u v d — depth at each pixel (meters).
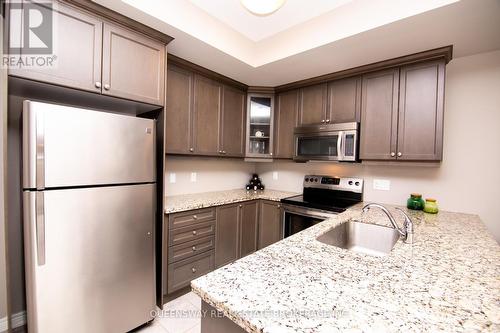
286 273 0.84
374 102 2.26
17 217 1.60
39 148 1.22
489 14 1.47
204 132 2.56
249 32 2.23
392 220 1.40
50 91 1.49
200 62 2.34
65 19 1.37
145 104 1.80
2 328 1.54
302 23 2.05
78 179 1.37
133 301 1.67
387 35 1.75
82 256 1.40
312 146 2.64
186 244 2.14
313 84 2.72
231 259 2.57
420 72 2.02
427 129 1.98
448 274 0.86
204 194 2.85
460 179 2.10
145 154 1.70
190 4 1.80
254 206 2.85
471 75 2.06
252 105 3.10
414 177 2.32
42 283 1.26
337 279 0.80
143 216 1.70
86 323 1.43
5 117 1.20
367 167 2.60
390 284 0.77
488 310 0.64
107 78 1.55
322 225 1.50
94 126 1.42
